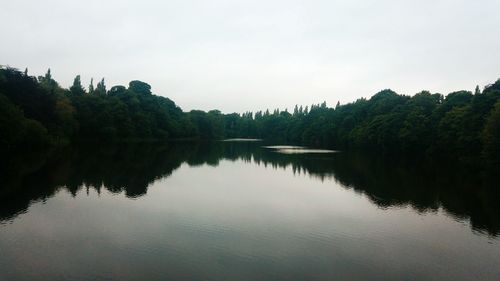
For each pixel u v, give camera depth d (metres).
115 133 127.38
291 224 28.72
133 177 49.06
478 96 70.31
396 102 124.69
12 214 29.55
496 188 44.31
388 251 23.23
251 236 25.58
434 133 85.12
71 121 103.12
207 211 32.16
